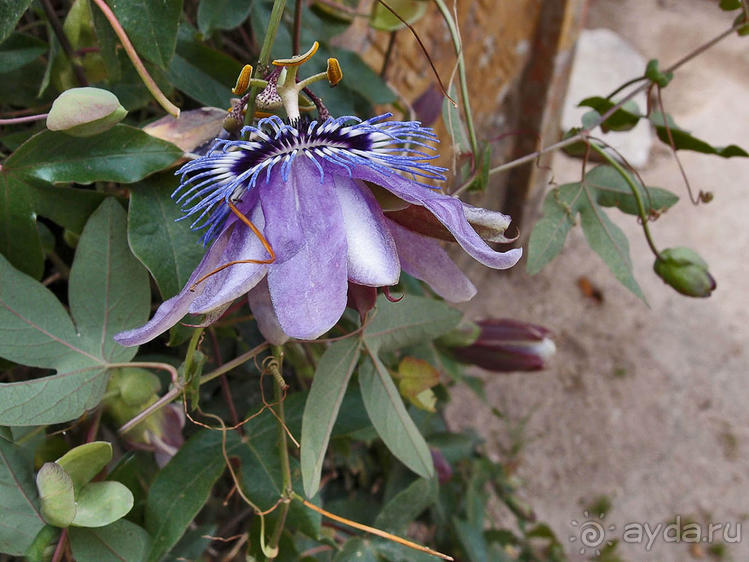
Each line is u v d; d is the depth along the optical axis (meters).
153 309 0.19
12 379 0.18
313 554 0.18
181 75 0.15
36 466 0.13
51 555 0.12
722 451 0.46
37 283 0.13
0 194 0.13
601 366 0.48
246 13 0.15
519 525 0.32
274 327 0.12
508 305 0.49
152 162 0.13
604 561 0.39
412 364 0.17
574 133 0.18
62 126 0.11
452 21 0.15
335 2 0.19
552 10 0.37
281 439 0.14
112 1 0.12
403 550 0.17
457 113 0.16
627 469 0.45
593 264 0.53
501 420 0.45
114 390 0.14
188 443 0.14
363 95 0.19
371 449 0.26
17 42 0.15
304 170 0.10
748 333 0.51
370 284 0.10
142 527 0.14
